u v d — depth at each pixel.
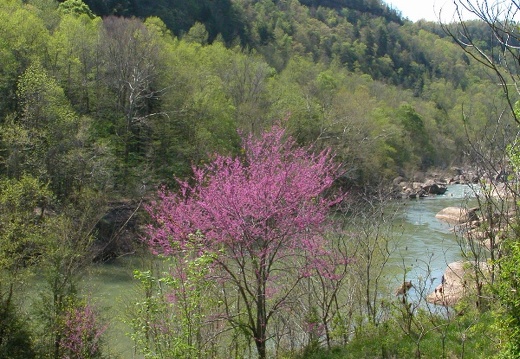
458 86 108.44
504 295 7.29
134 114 40.75
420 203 47.06
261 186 12.02
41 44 39.41
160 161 38.31
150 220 25.39
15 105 35.00
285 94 50.72
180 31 81.06
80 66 41.72
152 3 84.62
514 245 7.22
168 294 11.56
